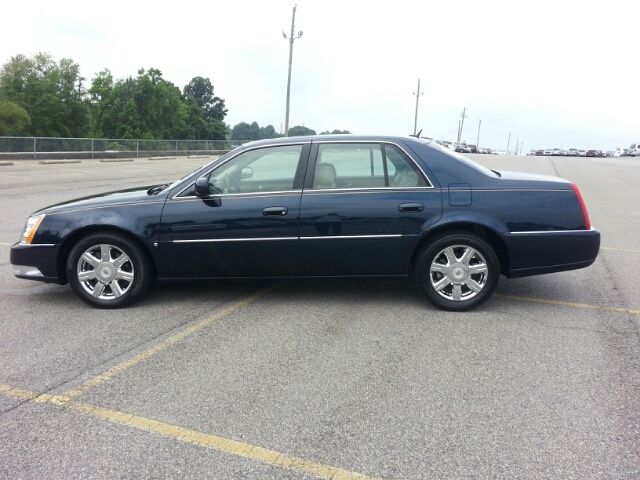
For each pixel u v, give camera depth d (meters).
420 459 2.81
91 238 5.07
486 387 3.58
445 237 4.92
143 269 5.13
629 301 5.38
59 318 4.96
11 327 4.73
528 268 4.98
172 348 4.25
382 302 5.35
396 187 4.97
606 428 3.08
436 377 3.72
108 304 5.18
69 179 19.55
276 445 2.95
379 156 5.05
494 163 34.81
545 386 3.59
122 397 3.48
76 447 2.94
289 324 4.75
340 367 3.89
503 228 4.88
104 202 5.18
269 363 3.96
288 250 5.00
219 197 5.03
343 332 4.56
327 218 4.92
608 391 3.52
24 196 13.98
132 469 2.75
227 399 3.44
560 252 4.94
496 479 2.65
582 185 18.95
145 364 3.96
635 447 2.90
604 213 11.70
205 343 4.34
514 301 5.39
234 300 5.44
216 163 5.14
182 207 5.02
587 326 4.69
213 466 2.77
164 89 74.00
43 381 3.70
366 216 4.90
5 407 3.37
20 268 5.25
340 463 2.78
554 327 4.66
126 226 5.00
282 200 4.96
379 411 3.28
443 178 4.96
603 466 2.74
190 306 5.26
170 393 3.52
